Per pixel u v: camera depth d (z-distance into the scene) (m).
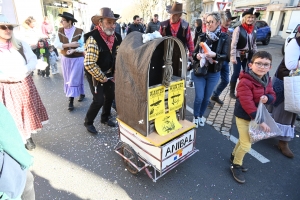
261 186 2.31
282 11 23.56
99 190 2.23
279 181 2.39
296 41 2.52
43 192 2.18
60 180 2.35
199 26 5.33
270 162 2.71
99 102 3.04
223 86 4.30
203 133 3.38
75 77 4.00
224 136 3.30
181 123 2.43
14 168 1.12
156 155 2.07
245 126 2.28
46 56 6.59
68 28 3.99
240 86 2.17
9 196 1.07
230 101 4.67
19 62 2.48
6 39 2.35
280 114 2.74
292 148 3.02
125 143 2.40
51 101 4.64
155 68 2.15
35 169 2.51
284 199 2.15
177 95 2.31
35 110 2.80
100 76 2.79
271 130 2.19
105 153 2.82
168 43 1.98
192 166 2.61
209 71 3.15
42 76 6.79
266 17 25.97
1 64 2.35
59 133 3.32
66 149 2.90
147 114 2.03
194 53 3.21
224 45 3.07
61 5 14.91
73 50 3.84
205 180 2.38
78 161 2.66
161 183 2.33
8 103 2.50
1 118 1.12
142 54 1.92
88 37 2.78
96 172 2.48
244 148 2.29
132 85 2.06
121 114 2.35
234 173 2.39
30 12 10.84
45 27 9.92
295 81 2.47
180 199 2.13
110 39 2.89
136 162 2.27
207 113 4.08
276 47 13.73
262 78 2.22
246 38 4.14
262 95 2.16
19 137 1.24
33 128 2.81
